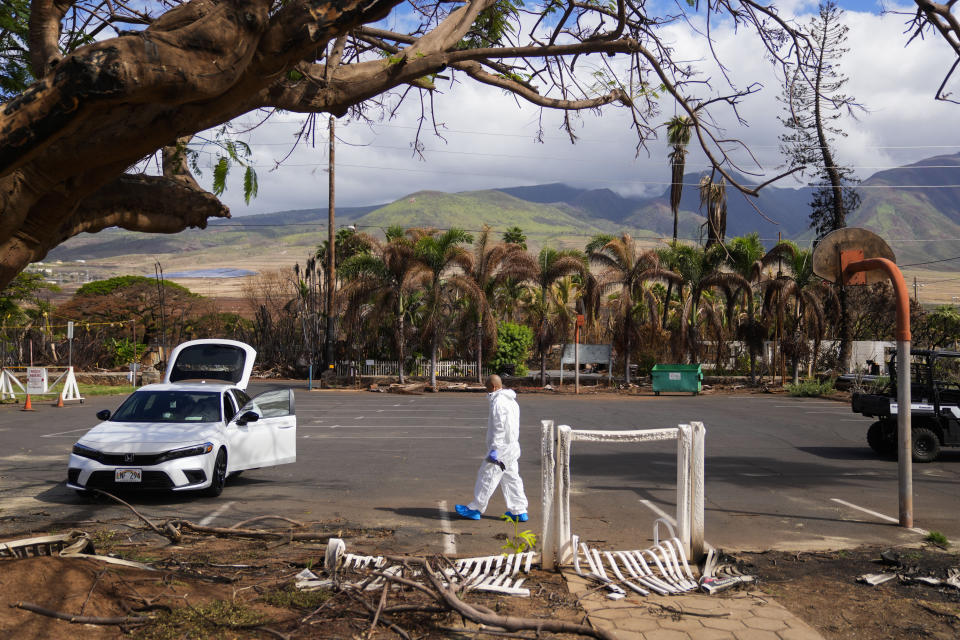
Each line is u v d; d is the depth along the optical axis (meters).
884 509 9.88
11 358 41.69
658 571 6.44
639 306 38.69
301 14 2.99
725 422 21.16
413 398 30.31
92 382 40.44
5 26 5.21
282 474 12.46
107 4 5.06
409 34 5.63
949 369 23.27
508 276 36.06
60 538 5.78
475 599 5.60
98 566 5.43
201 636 4.58
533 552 6.76
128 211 3.96
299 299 47.19
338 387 37.00
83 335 46.31
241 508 9.62
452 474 12.48
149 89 2.72
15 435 17.52
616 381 37.19
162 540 7.60
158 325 51.53
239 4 2.83
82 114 2.69
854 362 37.25
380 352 41.91
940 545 7.86
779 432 18.98
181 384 12.37
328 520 8.89
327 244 43.81
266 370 46.75
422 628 4.98
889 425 14.87
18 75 5.61
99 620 4.57
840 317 37.00
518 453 8.74
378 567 6.18
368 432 18.52
